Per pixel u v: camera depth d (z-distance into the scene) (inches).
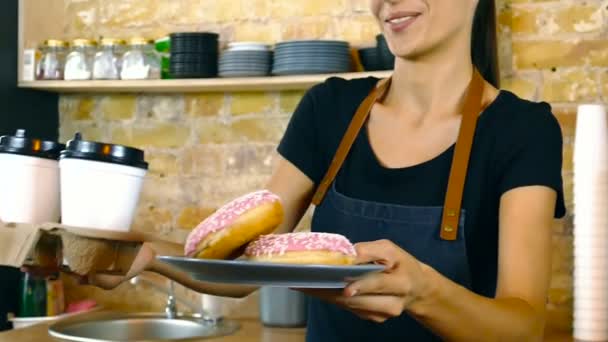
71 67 110.5
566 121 99.8
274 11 111.5
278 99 110.8
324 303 56.4
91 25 118.3
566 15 100.0
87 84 109.3
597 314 89.7
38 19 115.5
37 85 111.3
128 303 115.1
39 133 115.8
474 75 55.1
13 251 42.5
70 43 112.1
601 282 89.6
